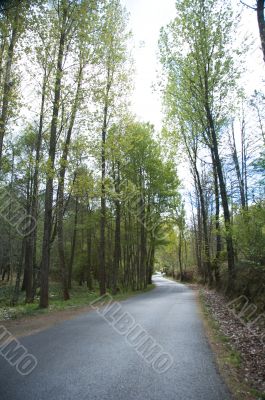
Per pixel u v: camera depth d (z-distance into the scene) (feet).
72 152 58.03
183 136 93.35
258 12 30.60
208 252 94.79
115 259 95.71
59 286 131.34
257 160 45.70
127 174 106.01
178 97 71.82
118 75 74.38
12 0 32.14
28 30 49.93
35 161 54.44
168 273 312.91
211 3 61.57
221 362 24.29
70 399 17.25
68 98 55.72
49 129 60.18
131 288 123.34
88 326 38.11
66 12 53.98
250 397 18.01
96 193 61.77
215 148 66.33
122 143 73.82
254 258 50.62
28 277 75.51
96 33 57.82
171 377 21.01
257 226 49.19
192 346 29.09
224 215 63.57
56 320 42.93
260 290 46.26
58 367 22.47
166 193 115.55
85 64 57.77
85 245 153.99
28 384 19.35
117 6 71.87
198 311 53.11
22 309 53.57
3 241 125.08
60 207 63.82
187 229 198.90
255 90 74.38
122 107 75.46
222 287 77.20
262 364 23.72
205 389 19.04
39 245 119.34
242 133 92.22
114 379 20.40
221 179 65.05
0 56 47.80
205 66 64.44
